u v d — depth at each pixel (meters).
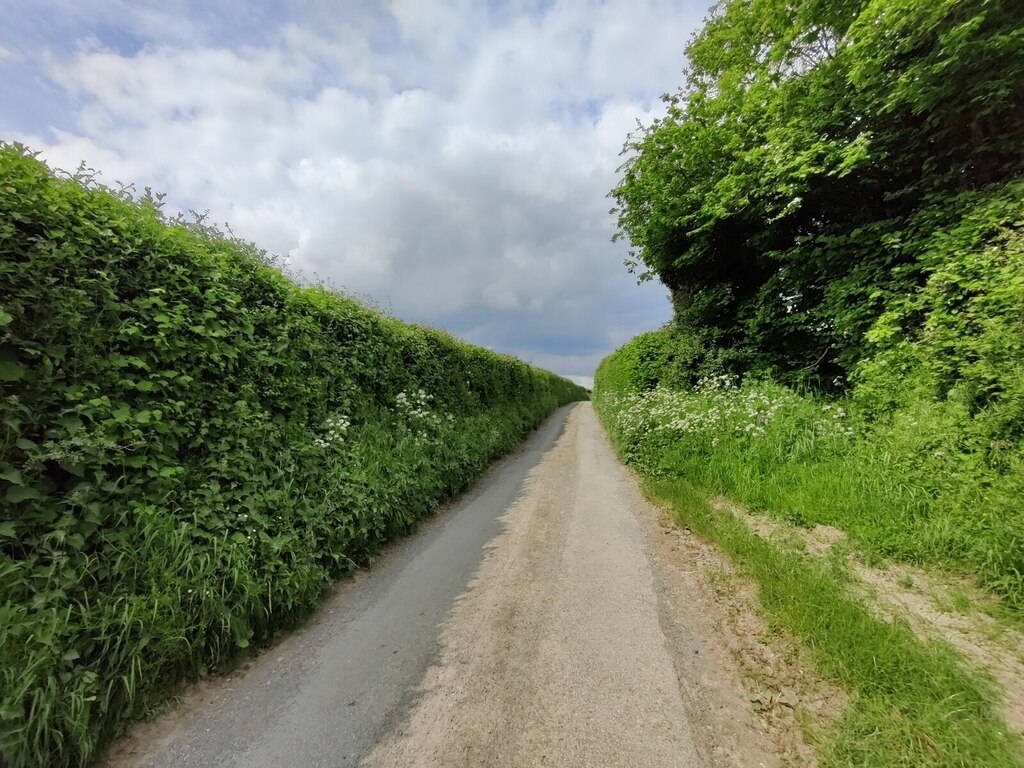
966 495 3.69
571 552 4.74
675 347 11.68
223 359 4.01
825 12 7.15
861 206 7.47
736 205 8.34
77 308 2.83
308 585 3.61
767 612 3.11
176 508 3.16
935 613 2.92
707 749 2.09
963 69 5.20
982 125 5.69
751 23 10.02
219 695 2.67
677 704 2.41
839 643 2.56
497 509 6.61
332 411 5.56
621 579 4.02
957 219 5.53
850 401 6.48
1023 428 3.75
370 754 2.17
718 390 8.96
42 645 2.12
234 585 3.07
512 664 2.85
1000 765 1.78
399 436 6.68
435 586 4.11
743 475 5.81
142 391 3.19
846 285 6.82
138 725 2.39
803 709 2.27
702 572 4.02
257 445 4.12
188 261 3.88
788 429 6.25
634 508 6.22
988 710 2.06
